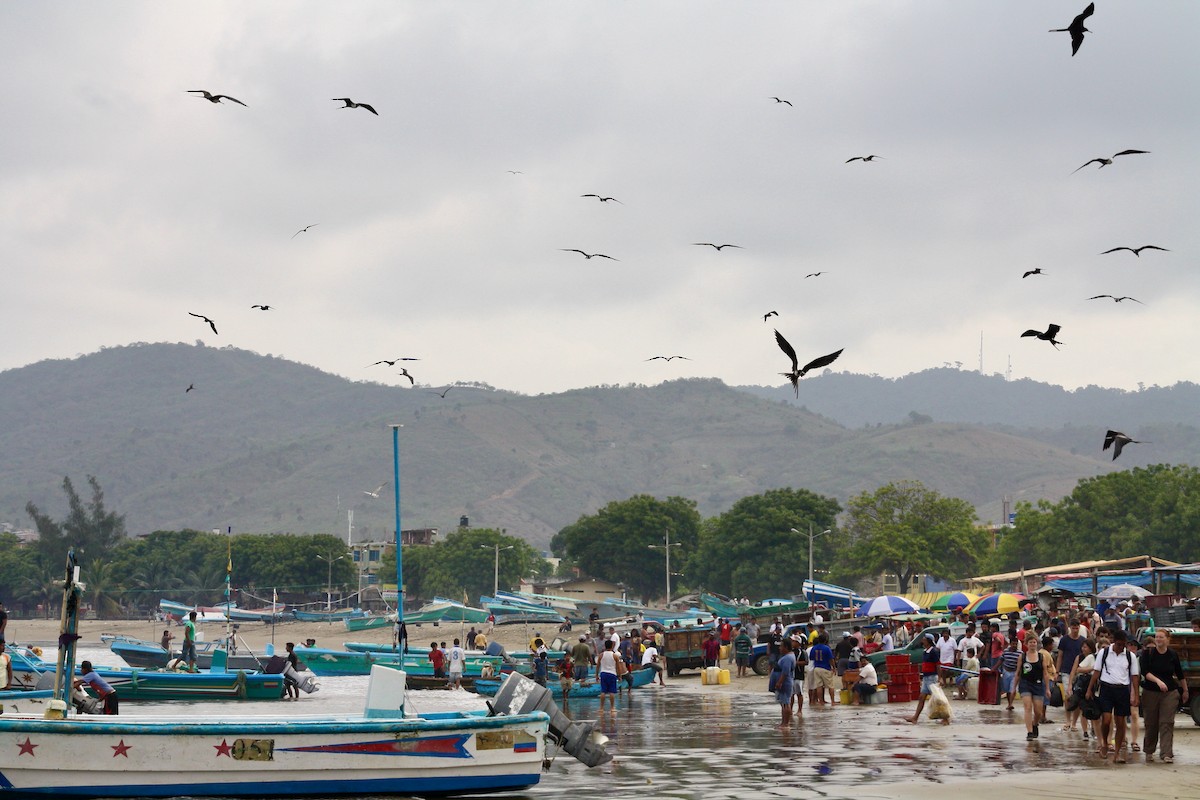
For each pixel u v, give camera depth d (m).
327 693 46.72
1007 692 34.25
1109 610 53.28
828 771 23.22
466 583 177.38
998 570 121.06
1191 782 20.78
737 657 55.47
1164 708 22.89
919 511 129.62
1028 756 24.50
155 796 20.70
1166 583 69.44
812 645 39.28
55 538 192.75
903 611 55.53
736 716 35.53
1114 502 109.94
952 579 124.94
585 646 45.19
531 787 22.20
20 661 39.34
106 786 20.59
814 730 30.73
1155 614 34.34
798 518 139.62
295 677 42.31
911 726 31.05
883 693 39.81
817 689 38.53
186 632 50.91
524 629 114.69
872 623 58.28
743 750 26.89
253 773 20.94
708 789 21.36
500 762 21.56
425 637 115.50
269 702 41.00
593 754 23.11
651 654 50.84
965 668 39.88
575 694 43.69
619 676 44.09
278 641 115.56
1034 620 46.81
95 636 131.00
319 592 184.75
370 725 21.30
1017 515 120.56
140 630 139.25
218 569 187.88
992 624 41.78
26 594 190.38
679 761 25.28
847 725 31.75
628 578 156.12
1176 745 25.16
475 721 21.52
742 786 21.59
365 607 182.62
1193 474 108.31
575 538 157.75
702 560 146.12
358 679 55.81
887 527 124.50
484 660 52.50
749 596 141.00
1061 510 113.62
